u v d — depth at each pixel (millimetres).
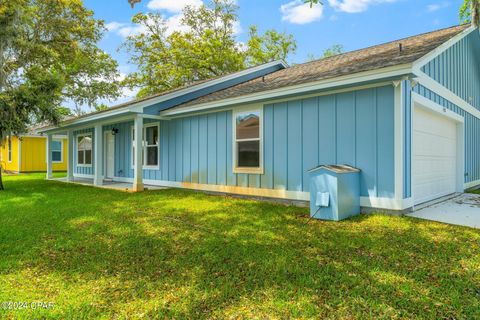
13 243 3918
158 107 9359
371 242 3770
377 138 5336
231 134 7977
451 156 8336
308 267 3025
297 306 2295
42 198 7668
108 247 3740
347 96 5734
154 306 2330
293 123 6613
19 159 20016
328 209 5102
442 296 2412
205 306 2324
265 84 7672
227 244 3795
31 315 2213
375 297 2412
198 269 3027
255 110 7375
